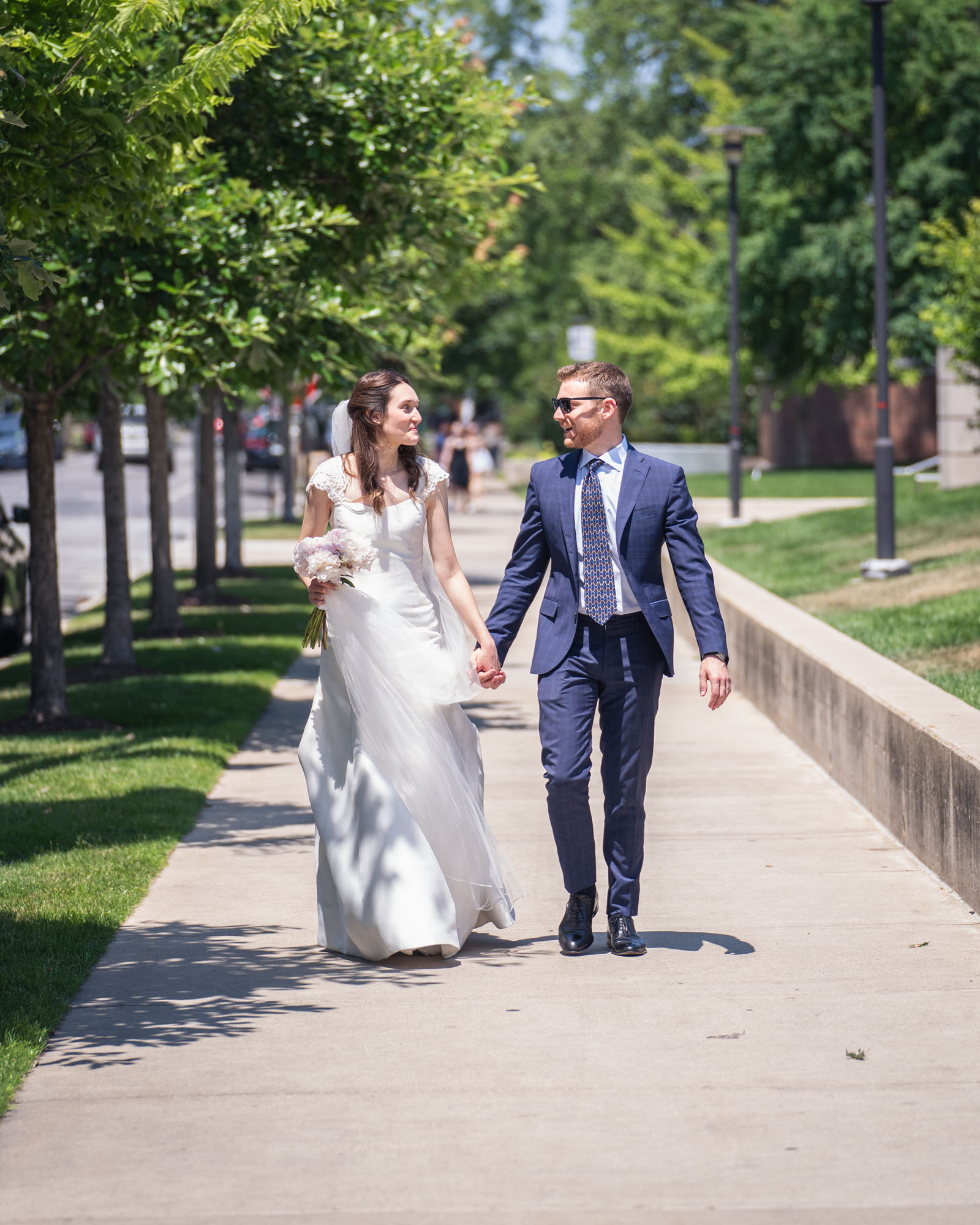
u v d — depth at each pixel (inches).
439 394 2947.8
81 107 312.0
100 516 1898.4
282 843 388.8
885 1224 183.0
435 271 754.8
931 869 351.6
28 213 326.3
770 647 565.3
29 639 958.4
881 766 398.0
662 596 283.6
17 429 2576.3
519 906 330.3
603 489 281.9
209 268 543.5
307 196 592.7
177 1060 239.1
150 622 852.0
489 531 1525.6
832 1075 229.1
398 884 282.2
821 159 1943.9
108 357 591.5
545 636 286.8
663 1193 191.8
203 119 335.3
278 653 769.6
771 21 1947.6
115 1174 199.6
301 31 571.2
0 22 308.3
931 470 2036.2
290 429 1665.8
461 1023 253.8
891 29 1854.1
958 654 492.4
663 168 2306.8
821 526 992.2
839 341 1957.4
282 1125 213.9
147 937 307.9
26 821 411.2
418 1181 195.9
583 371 281.3
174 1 307.6
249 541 1481.3
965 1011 257.0
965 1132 208.4
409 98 589.6
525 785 463.2
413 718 286.0
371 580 286.7
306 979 278.5
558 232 2795.3
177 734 541.6
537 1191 192.7
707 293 2261.3
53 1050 244.4
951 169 1866.4
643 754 286.7
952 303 1048.8
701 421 2785.4
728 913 319.6
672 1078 229.0
